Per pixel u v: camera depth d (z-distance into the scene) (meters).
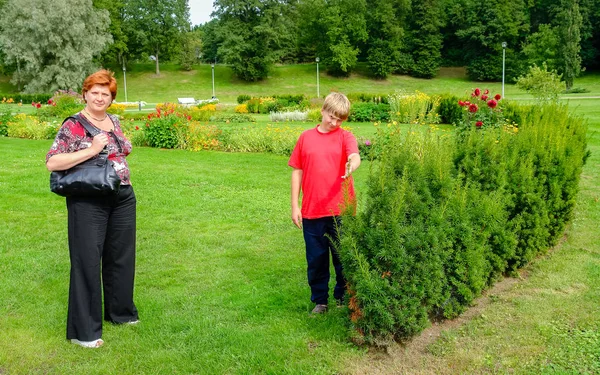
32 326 3.56
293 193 3.66
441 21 66.56
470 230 3.40
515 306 3.80
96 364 3.10
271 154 12.48
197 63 71.12
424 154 3.74
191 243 5.50
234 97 55.50
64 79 47.50
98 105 3.27
